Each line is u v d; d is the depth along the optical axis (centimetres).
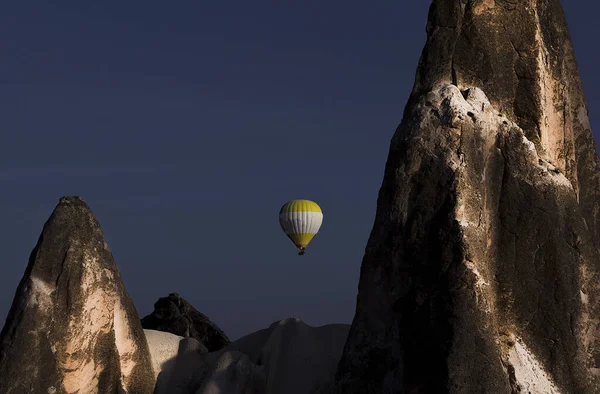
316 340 3341
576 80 3275
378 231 3009
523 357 2825
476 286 2775
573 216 2973
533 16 3194
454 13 3209
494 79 3141
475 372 2706
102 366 3122
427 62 3194
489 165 3009
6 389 2959
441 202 2908
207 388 3191
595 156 3234
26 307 3044
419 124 3022
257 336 3456
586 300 2925
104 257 3197
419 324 2822
